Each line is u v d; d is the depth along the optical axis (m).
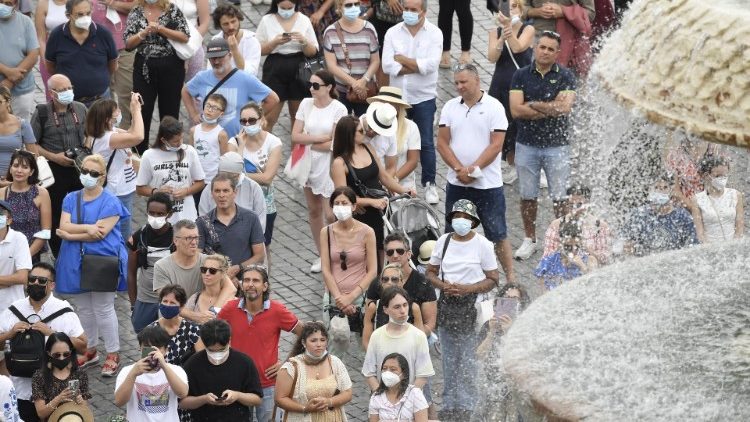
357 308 28.64
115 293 32.53
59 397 25.53
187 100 35.50
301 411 24.89
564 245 28.03
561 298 17.02
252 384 25.11
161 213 28.53
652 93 13.33
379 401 24.73
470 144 32.03
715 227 28.84
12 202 30.67
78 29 36.00
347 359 29.52
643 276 17.44
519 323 16.53
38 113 32.94
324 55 37.19
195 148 33.19
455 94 41.59
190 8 39.38
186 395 24.81
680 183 28.31
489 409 21.27
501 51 36.00
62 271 29.59
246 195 30.91
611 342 15.71
